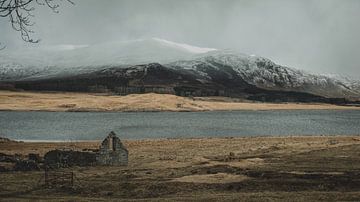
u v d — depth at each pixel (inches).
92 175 2171.5
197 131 6530.5
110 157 2588.6
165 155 3120.1
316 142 3774.6
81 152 2591.0
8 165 2459.4
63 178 2007.9
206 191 1727.4
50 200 1562.5
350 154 2652.6
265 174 1972.2
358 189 1680.6
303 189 1710.1
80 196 1691.7
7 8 645.3
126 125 7760.8
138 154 3221.0
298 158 2573.8
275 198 1482.5
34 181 1996.8
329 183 1776.6
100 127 7239.2
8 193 1739.7
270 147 3393.2
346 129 7185.0
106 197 1664.6
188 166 2421.3
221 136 5654.5
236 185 1797.5
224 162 2529.5
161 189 1776.6
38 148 3636.8
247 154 3011.8
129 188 1804.9
